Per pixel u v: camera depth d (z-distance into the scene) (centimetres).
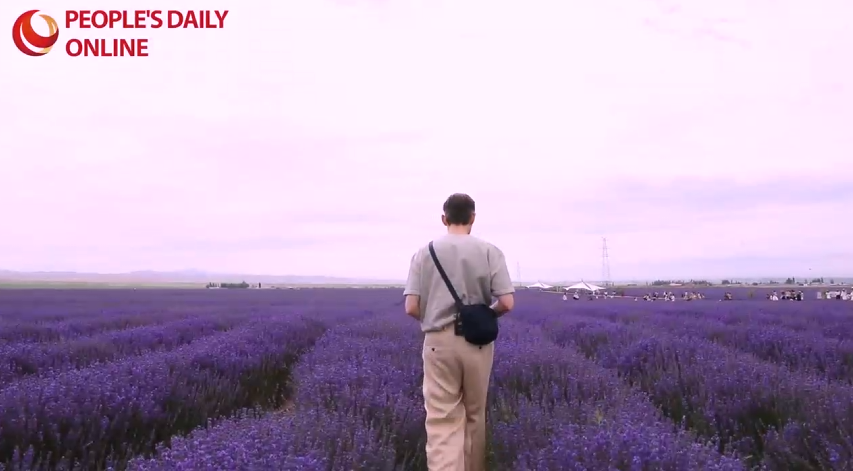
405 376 441
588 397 381
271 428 263
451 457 233
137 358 527
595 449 230
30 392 333
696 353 531
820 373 505
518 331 834
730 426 336
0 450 279
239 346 613
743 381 391
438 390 243
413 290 246
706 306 1873
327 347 667
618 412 301
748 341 759
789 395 360
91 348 649
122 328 1152
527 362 476
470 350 238
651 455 217
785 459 276
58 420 302
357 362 490
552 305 2105
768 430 304
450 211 256
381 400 345
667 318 1238
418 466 293
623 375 504
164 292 4394
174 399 384
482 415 254
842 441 273
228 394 446
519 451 266
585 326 971
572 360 499
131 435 329
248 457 214
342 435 272
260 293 4522
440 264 244
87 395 336
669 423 301
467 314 236
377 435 288
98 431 309
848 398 327
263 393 517
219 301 2688
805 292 4300
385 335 809
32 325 1025
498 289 244
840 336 841
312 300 2973
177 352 538
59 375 397
